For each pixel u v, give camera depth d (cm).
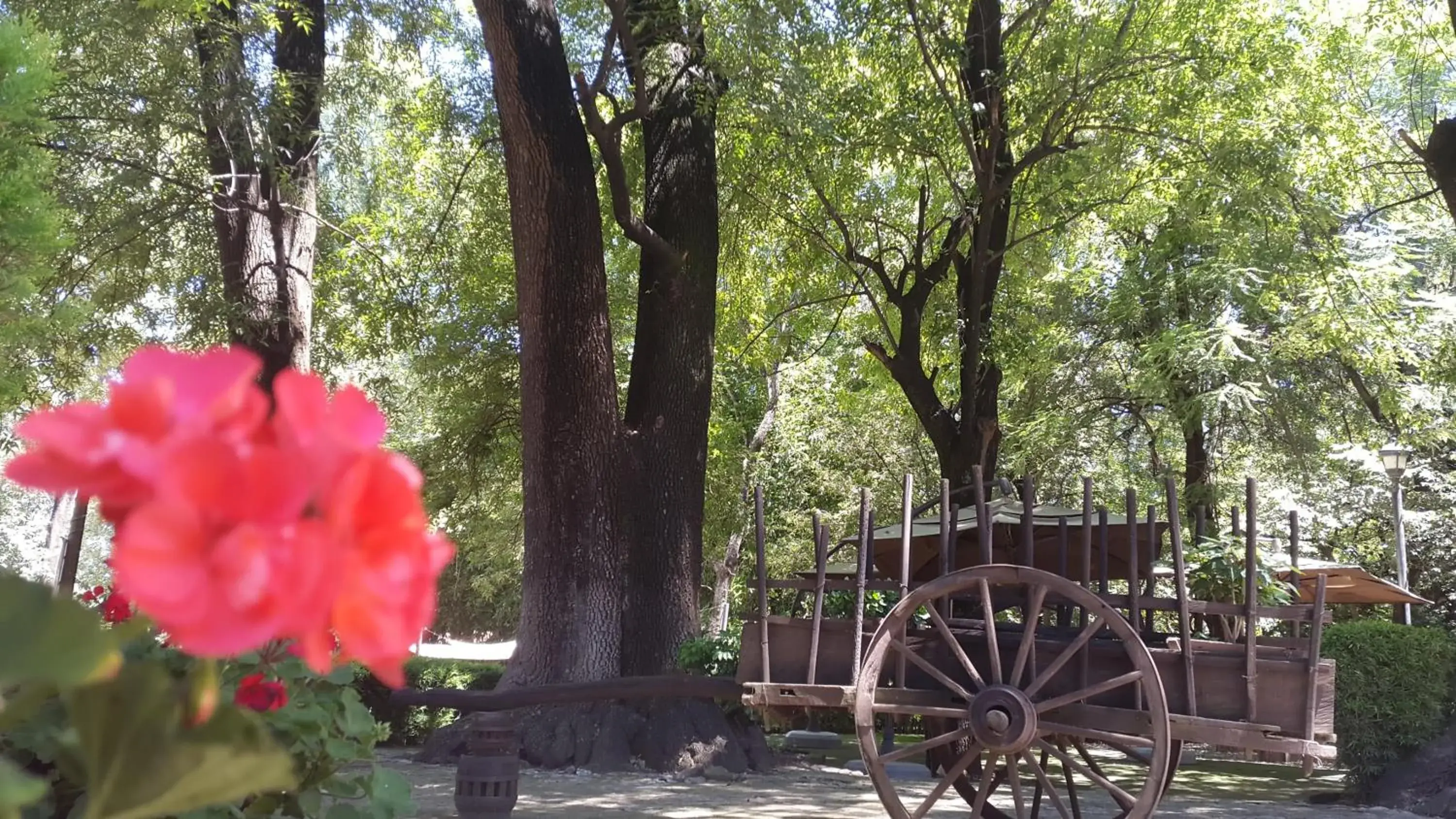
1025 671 765
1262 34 1772
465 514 2528
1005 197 1872
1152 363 2189
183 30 1552
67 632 71
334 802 347
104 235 1620
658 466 1477
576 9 1777
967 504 1758
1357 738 1230
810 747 1758
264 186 1753
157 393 76
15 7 1252
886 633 752
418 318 2119
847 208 2017
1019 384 2472
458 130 1856
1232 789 1385
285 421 77
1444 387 2233
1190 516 2178
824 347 2903
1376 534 2744
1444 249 2402
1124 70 1703
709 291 1552
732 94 1487
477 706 923
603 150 1441
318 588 72
